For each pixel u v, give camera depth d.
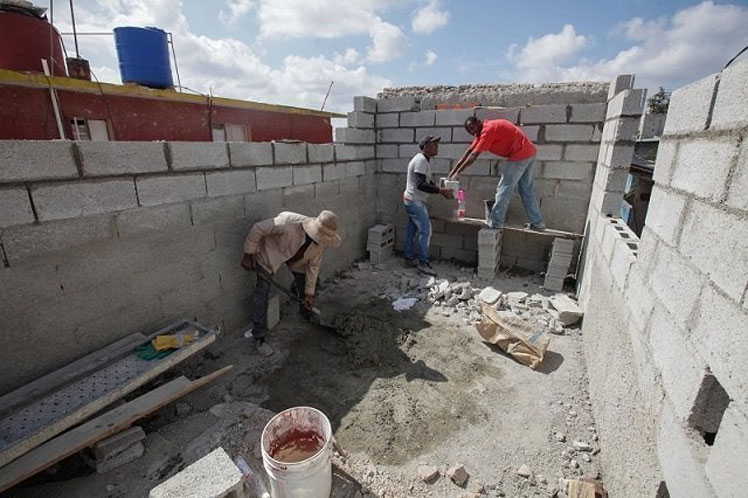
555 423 2.68
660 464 1.48
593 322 3.21
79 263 2.43
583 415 2.74
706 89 1.40
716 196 1.27
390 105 5.73
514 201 5.30
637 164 7.00
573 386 3.04
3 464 1.78
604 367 2.58
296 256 3.47
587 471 2.31
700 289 1.32
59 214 2.28
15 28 2.99
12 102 2.93
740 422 1.03
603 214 3.63
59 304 2.36
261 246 3.43
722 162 1.24
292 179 4.18
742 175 1.12
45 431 1.92
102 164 2.45
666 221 1.72
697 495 1.18
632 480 1.77
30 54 3.07
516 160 4.54
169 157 2.86
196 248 3.20
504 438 2.56
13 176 2.06
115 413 2.24
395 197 6.09
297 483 1.81
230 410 2.62
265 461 1.85
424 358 3.44
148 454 2.25
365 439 2.56
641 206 7.30
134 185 2.66
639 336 1.93
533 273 5.36
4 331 2.14
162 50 3.75
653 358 1.70
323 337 3.78
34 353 2.29
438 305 4.43
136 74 3.66
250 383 3.09
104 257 2.56
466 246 5.77
